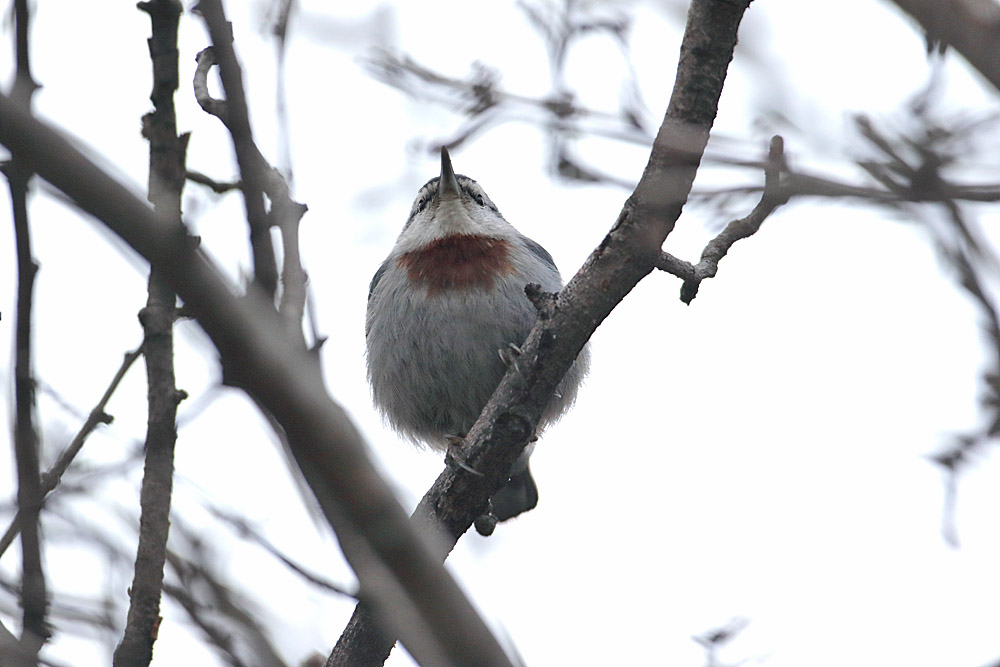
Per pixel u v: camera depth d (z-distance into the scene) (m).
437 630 4.79
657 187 8.03
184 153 6.65
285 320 6.12
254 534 6.05
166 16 6.71
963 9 6.08
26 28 6.46
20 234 6.80
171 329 6.91
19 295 6.85
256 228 6.26
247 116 6.44
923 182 6.65
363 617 8.54
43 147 4.22
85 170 4.30
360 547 5.42
